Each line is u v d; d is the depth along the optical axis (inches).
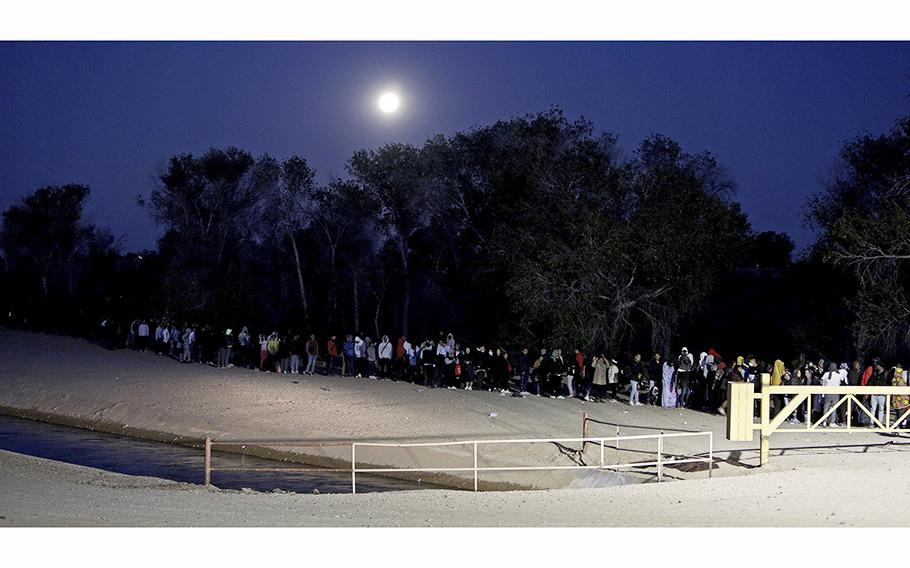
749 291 2469.2
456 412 1236.5
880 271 1608.0
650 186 1899.6
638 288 1779.0
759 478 770.8
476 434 1127.6
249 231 2687.0
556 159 2001.7
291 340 1624.0
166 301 2401.6
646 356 2010.3
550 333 1763.0
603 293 1761.8
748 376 1381.6
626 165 1927.9
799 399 865.5
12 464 844.6
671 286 1749.5
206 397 1350.9
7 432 1248.8
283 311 2640.3
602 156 1959.9
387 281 2559.1
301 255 2659.9
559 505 698.8
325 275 2645.2
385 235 2549.2
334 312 2625.5
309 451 1098.7
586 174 1951.3
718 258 1790.1
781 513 626.2
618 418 1270.9
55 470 845.2
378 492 850.8
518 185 2039.9
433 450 1052.5
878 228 1585.9
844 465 842.2
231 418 1243.8
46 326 2324.1
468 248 2365.9
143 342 2031.3
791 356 2116.1
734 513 634.8
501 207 2048.5
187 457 1098.7
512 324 1929.1
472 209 2338.8
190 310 2374.5
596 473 941.2
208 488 831.1
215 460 1085.1
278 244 2674.7
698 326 2354.8
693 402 1492.4
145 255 2819.9
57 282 3014.3
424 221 2460.6
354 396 1347.2
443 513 655.8
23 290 2888.8
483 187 2279.8
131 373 1565.0
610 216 1878.7
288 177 2632.9
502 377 1524.4
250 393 1368.1
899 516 597.9
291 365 1615.4
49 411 1368.1
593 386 1512.1
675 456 979.3
